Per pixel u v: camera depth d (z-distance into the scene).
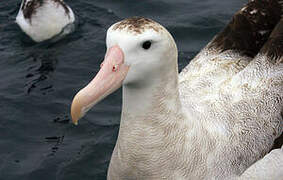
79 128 2.19
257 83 1.73
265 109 1.71
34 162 2.06
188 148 1.57
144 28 1.42
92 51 2.60
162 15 2.71
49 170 2.03
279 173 1.67
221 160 1.63
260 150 1.69
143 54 1.43
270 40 1.77
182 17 2.68
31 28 2.71
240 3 2.75
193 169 1.59
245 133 1.67
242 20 1.87
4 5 2.99
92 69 2.49
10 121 2.22
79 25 2.78
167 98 1.51
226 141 1.65
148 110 1.51
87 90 1.41
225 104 1.69
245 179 1.66
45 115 2.26
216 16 2.66
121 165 1.61
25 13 2.78
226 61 1.81
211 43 1.88
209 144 1.61
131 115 1.53
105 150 2.10
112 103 2.28
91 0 2.93
